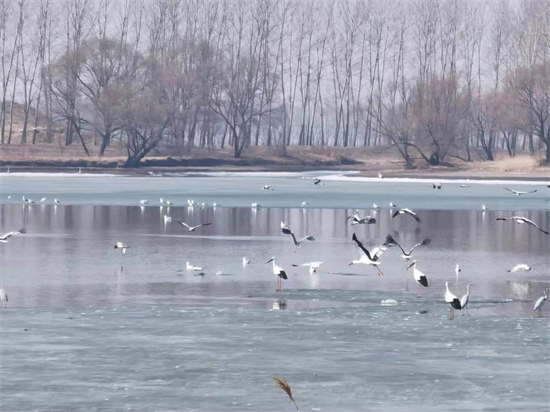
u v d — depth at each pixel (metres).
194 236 45.28
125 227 50.06
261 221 54.53
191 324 21.17
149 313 22.75
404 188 91.19
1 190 82.62
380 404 14.76
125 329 20.53
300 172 134.38
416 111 125.94
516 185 97.44
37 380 16.08
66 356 17.81
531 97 119.12
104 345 18.80
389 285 29.25
